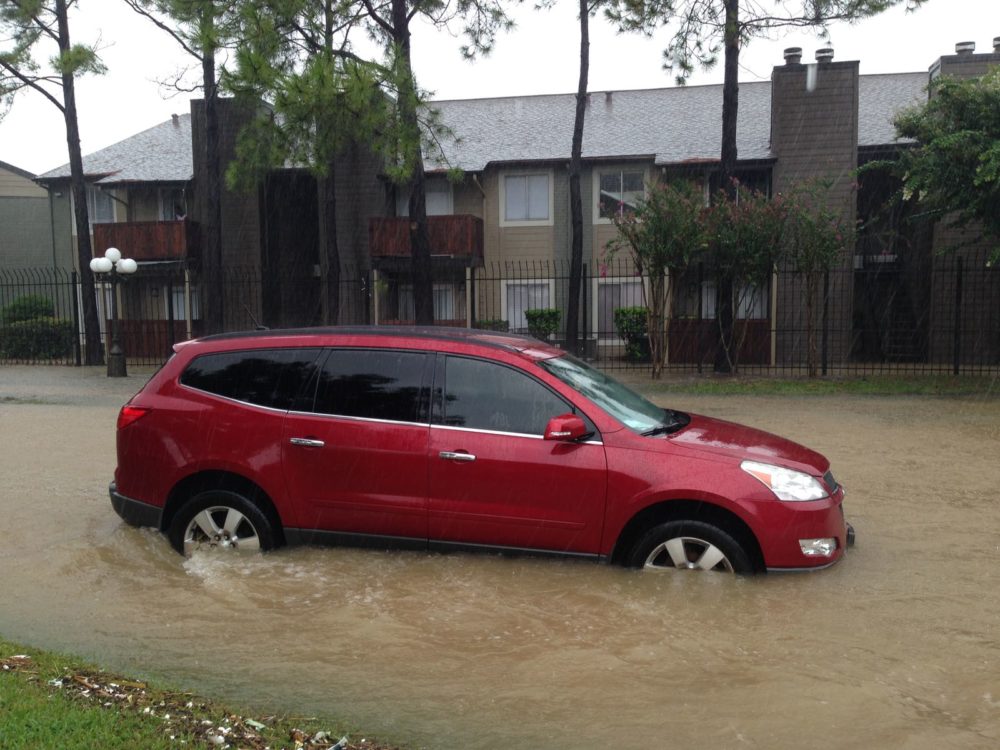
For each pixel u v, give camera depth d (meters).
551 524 5.16
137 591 5.21
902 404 13.96
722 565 5.01
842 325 23.77
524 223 25.88
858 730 3.47
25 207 31.94
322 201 26.16
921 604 4.83
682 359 24.33
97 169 28.05
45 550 6.02
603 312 25.61
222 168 26.58
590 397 5.41
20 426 12.06
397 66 16.47
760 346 23.91
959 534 6.27
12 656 4.09
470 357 5.48
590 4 19.09
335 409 5.54
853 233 18.45
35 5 21.41
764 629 4.48
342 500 5.45
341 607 4.84
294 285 27.59
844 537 5.27
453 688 3.89
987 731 3.45
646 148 25.44
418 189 20.19
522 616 4.67
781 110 23.88
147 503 5.79
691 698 3.77
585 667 4.08
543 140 26.73
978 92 15.10
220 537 5.65
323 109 16.02
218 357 5.88
